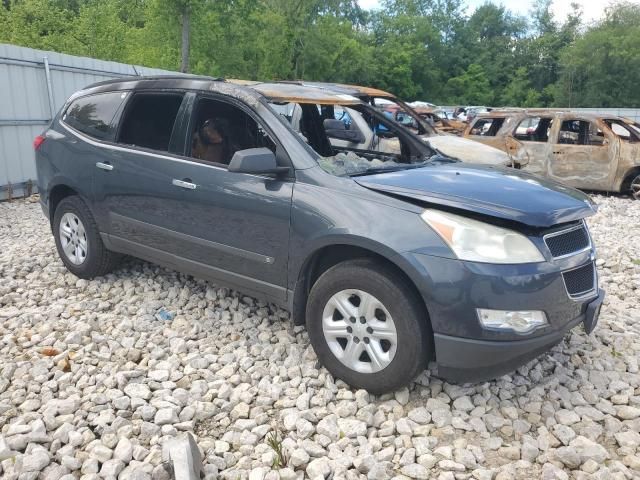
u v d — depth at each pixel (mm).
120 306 4707
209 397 3465
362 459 2850
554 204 3344
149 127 4648
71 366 3791
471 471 2902
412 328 3178
